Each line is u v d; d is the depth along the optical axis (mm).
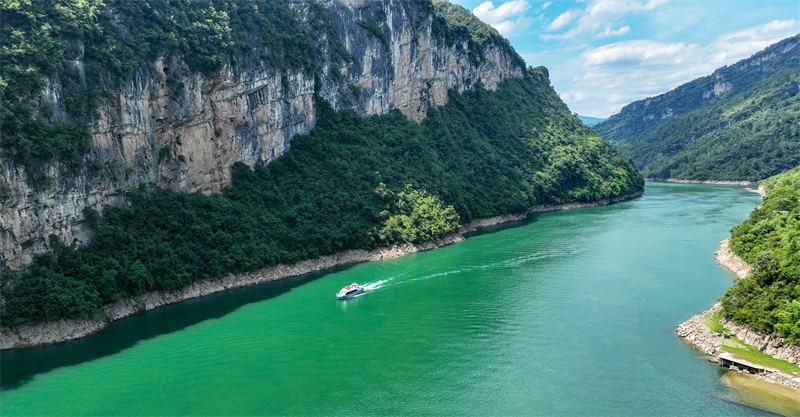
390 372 51250
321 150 109062
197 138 87375
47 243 62719
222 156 92125
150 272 70250
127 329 62531
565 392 47312
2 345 56125
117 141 73875
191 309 69375
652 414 43844
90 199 69312
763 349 52188
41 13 66625
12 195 58156
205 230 79812
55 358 54688
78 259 64438
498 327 61500
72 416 43844
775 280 57625
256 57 97438
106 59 71875
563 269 83438
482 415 44062
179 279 71562
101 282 64375
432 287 76562
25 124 60188
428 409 45031
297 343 57969
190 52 83938
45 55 63938
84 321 61500
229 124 92750
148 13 82312
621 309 65750
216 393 47406
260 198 92875
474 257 93062
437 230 104000
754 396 45906
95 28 72125
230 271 79062
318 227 92500
